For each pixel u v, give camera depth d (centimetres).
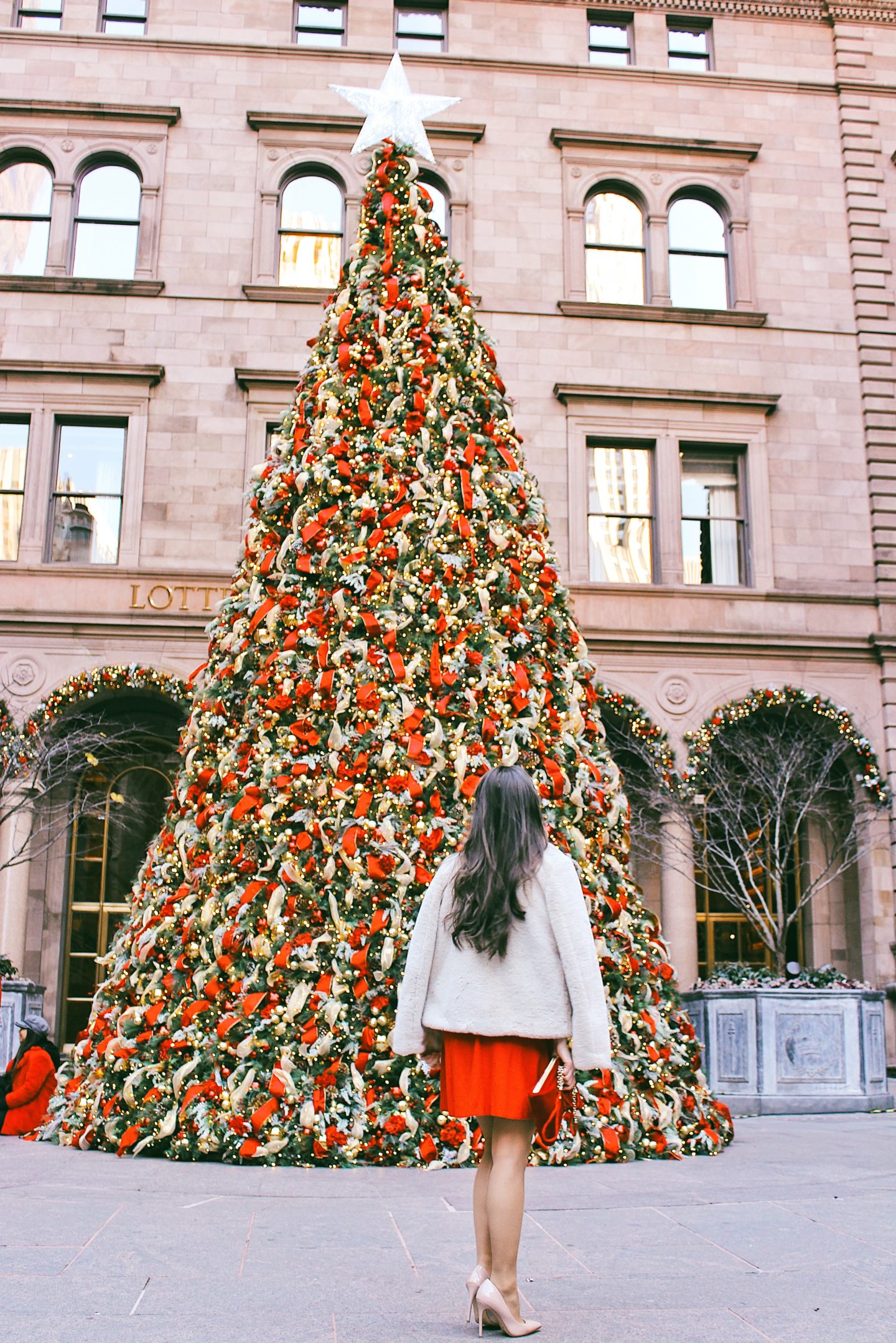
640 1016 741
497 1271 333
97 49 1989
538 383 1936
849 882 1877
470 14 2080
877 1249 443
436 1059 365
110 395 1856
